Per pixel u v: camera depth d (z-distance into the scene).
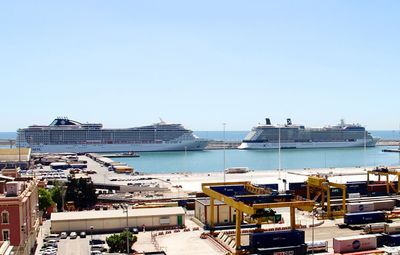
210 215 122.50
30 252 96.94
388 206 146.88
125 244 97.00
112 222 118.12
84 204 145.88
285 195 108.81
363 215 126.56
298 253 96.00
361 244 99.81
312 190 153.25
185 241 108.31
